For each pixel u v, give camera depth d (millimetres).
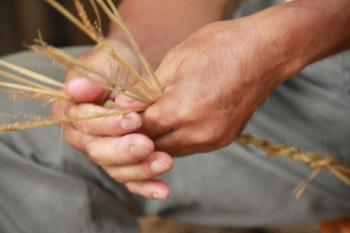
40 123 927
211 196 1170
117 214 1160
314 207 1179
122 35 1097
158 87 942
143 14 1121
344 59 1144
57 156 1114
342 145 1163
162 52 1099
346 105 1160
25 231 1146
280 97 1180
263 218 1192
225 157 1159
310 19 948
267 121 1167
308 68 1164
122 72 1016
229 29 943
